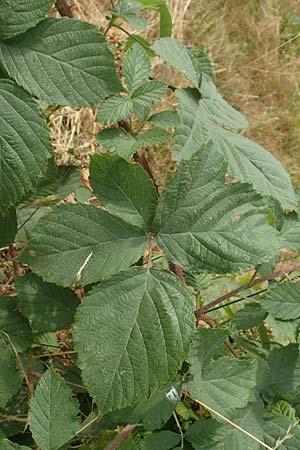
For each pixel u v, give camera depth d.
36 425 0.52
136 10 0.62
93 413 0.59
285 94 1.49
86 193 0.70
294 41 1.56
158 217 0.54
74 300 0.59
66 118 1.07
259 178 0.62
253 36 1.51
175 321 0.51
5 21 0.52
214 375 0.57
